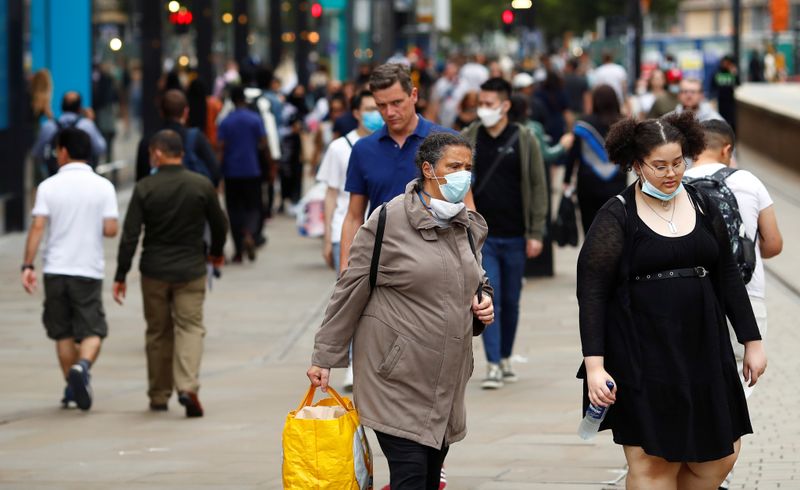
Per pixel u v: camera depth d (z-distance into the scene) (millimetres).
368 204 17938
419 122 17344
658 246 13055
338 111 50094
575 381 24672
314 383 13742
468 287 13641
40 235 23641
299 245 45406
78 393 23047
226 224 23031
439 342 13500
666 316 13023
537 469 18391
